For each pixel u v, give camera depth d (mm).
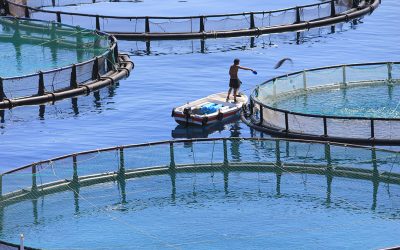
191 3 179375
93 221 84938
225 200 88875
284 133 106875
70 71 126812
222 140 93875
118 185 91688
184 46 150375
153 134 111812
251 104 113000
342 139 104250
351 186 90812
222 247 79938
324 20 160500
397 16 165875
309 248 79500
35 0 177000
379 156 91500
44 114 118875
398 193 89250
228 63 140500
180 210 87062
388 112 115750
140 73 135250
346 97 120812
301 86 121688
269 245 80125
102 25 156625
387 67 124875
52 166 89500
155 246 80312
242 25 156375
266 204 87938
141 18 153875
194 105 116562
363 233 82000
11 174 87625
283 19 158625
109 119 116938
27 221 84812
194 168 93938
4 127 114188
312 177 92688
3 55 141375
